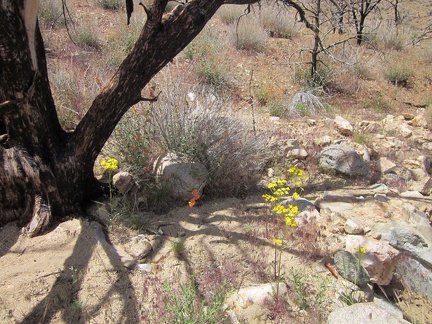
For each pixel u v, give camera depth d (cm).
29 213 367
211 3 358
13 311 289
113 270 328
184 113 473
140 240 361
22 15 300
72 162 370
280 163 527
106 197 414
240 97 798
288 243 375
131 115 471
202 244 364
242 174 467
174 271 336
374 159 599
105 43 910
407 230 399
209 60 831
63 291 305
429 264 387
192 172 426
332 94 887
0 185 354
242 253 360
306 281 337
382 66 1034
